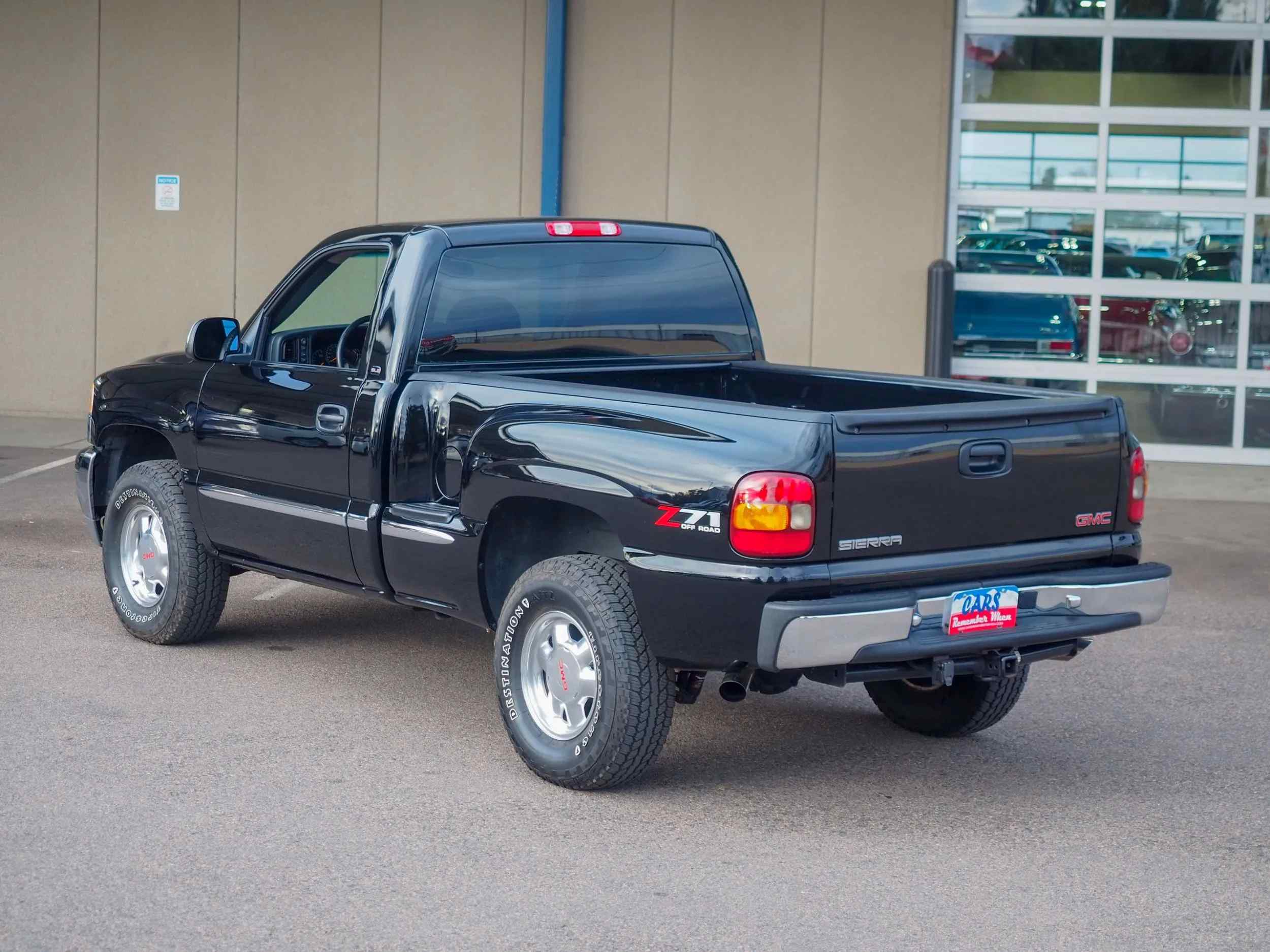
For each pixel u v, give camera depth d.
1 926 3.74
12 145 13.78
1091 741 5.56
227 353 6.25
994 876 4.23
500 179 13.33
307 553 5.82
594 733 4.69
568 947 3.71
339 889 4.02
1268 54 12.98
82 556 8.34
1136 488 4.97
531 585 4.87
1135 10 13.03
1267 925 3.92
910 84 12.87
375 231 5.77
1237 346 13.17
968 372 13.41
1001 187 13.23
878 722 5.80
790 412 4.38
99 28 13.56
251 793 4.73
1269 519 10.46
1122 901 4.06
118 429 6.85
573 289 5.84
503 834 4.46
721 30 12.93
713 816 4.68
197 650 6.47
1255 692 6.24
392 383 5.43
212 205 13.62
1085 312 13.27
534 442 4.86
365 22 13.30
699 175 13.08
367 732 5.40
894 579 4.45
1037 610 4.70
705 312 6.22
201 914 3.84
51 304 13.90
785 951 3.72
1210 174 13.10
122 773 4.88
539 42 13.18
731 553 4.33
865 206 12.99
